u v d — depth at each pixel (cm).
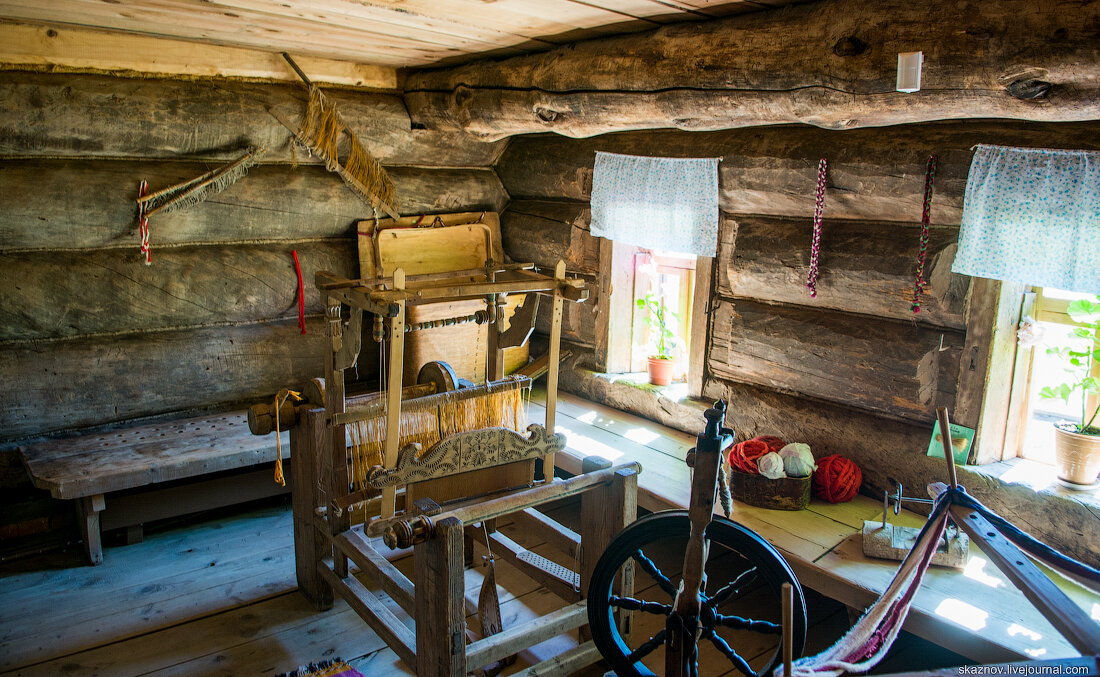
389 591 266
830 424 340
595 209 420
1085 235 246
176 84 375
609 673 254
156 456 352
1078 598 255
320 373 442
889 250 306
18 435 362
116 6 284
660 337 441
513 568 365
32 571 353
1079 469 278
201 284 396
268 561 369
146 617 320
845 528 307
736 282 368
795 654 218
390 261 445
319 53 396
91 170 361
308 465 314
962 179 273
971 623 241
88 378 372
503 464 277
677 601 219
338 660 293
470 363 462
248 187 403
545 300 479
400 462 253
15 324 354
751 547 219
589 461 288
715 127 310
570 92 343
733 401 381
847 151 307
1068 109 218
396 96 446
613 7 270
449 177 472
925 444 309
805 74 260
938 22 228
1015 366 298
